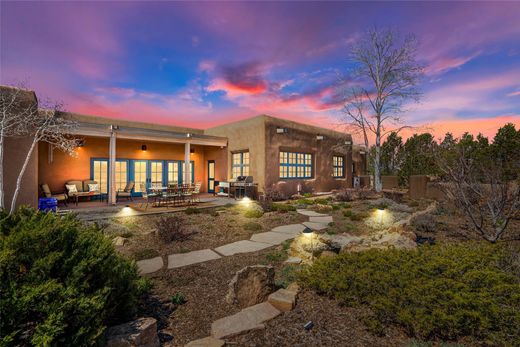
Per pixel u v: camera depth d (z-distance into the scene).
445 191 6.46
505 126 14.07
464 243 4.65
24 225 2.15
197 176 15.55
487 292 2.27
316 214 9.12
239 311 2.85
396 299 2.37
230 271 4.10
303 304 2.79
